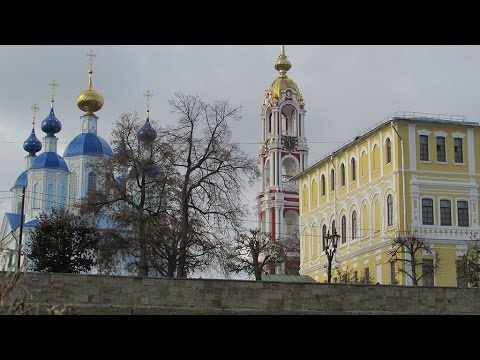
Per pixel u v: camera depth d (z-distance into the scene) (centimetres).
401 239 7000
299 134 12031
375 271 7756
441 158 7644
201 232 6128
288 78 12244
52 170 10412
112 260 6191
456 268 7412
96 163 7038
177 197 6234
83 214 6806
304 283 4272
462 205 7619
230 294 4147
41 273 3891
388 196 7638
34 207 10338
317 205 9338
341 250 8575
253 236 7756
